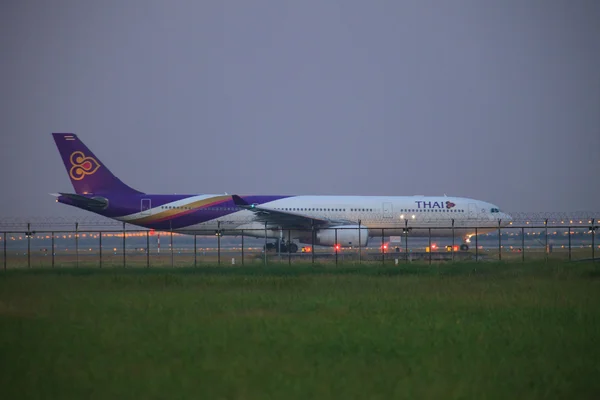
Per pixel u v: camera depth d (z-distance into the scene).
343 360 69.44
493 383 61.03
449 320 92.69
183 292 125.94
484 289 129.50
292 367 66.56
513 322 91.19
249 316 96.12
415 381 61.56
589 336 81.25
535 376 63.38
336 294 122.19
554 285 135.62
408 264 189.12
